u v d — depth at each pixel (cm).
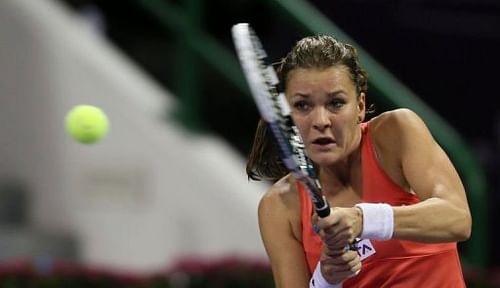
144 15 2966
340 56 1088
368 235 1055
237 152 2745
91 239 2570
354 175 1173
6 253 2392
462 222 1085
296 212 1185
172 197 2545
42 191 2595
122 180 2566
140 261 2547
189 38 2528
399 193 1163
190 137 2564
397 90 2267
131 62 2783
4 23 2625
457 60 2803
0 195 2564
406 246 1160
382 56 2794
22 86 2612
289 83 1097
